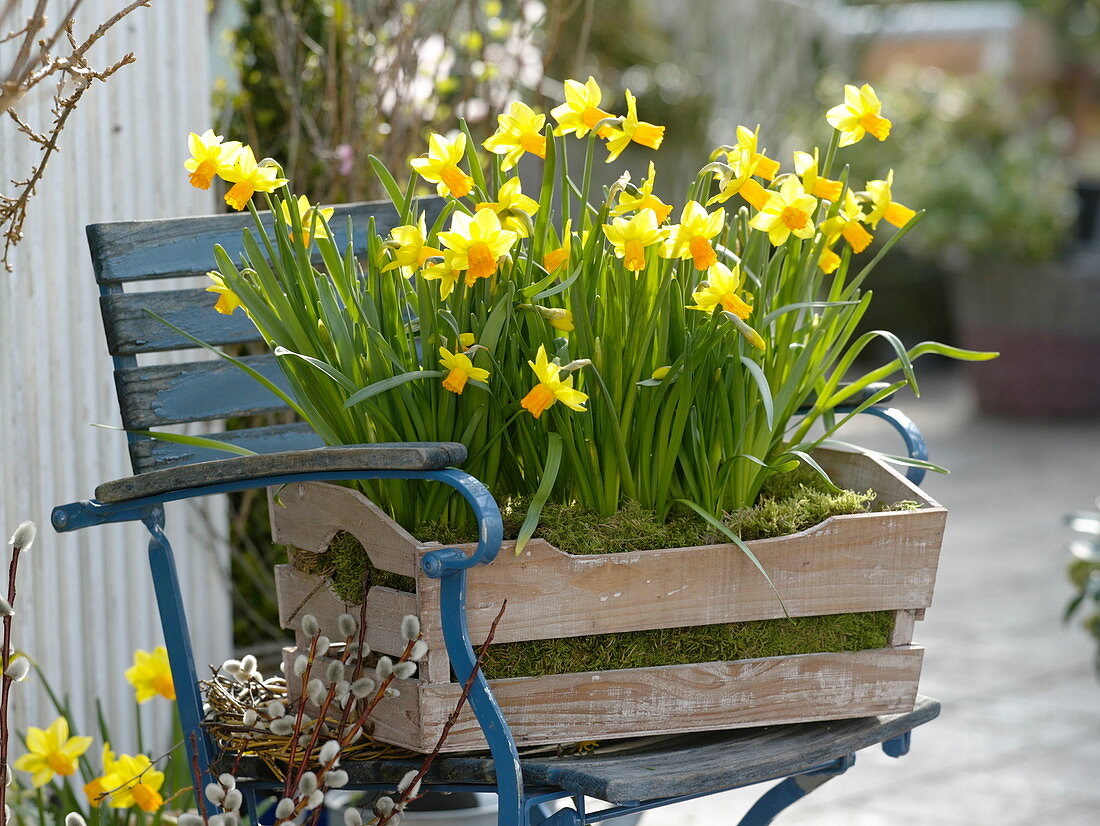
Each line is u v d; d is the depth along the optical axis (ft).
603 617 8.99
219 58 13.34
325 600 9.25
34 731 10.25
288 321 9.10
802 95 33.32
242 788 9.31
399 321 9.19
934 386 39.96
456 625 8.75
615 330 9.16
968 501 26.37
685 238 9.02
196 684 9.36
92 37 8.86
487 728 8.74
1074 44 61.67
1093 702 15.64
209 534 11.99
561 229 9.28
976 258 34.27
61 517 9.27
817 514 9.31
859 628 9.29
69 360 11.20
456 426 9.12
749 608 9.13
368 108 12.09
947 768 13.71
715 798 13.08
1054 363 34.32
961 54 62.49
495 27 13.30
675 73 31.40
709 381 9.28
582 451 9.18
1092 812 12.57
